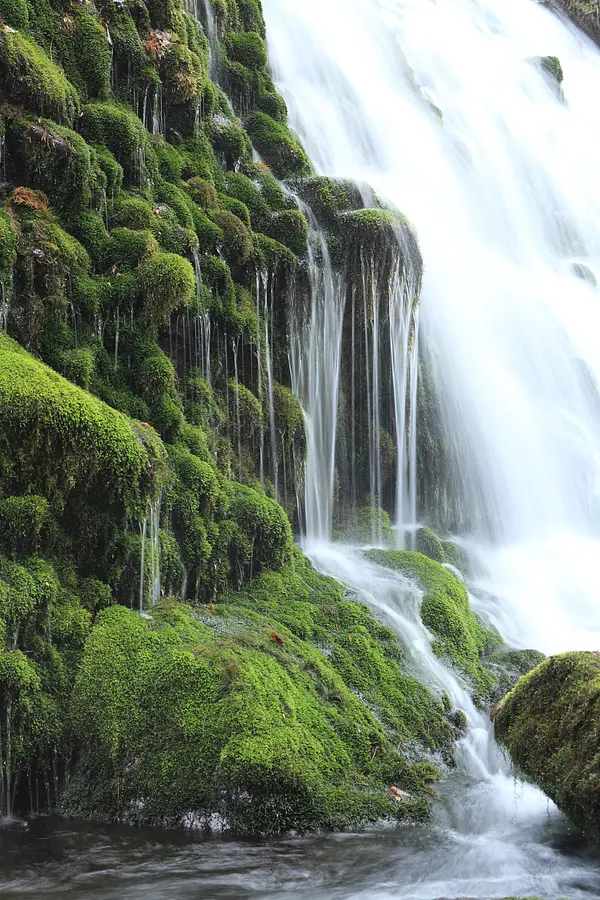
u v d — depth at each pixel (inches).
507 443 454.3
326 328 389.1
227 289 336.2
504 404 462.9
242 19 497.4
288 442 357.4
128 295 288.7
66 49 327.9
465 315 478.3
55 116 298.4
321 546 368.5
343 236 397.7
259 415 340.5
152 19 375.6
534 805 223.3
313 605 299.9
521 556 425.7
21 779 216.4
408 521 414.0
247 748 208.1
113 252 295.7
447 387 444.1
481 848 198.2
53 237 271.4
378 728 252.4
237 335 338.0
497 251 583.2
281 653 254.1
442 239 513.0
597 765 184.5
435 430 429.4
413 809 218.4
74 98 312.3
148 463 251.9
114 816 211.2
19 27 305.1
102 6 350.3
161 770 211.8
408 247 407.8
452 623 317.7
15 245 257.6
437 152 596.1
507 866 189.6
